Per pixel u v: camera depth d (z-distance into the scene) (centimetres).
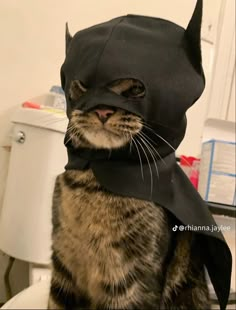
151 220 62
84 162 66
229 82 150
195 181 123
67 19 123
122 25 62
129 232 62
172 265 68
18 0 117
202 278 75
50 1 120
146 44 60
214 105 148
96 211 64
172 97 61
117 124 60
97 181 65
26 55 118
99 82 58
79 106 61
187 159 126
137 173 63
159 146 64
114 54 58
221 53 147
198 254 71
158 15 136
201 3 61
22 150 104
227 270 70
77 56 63
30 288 83
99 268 66
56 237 70
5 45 116
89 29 65
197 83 64
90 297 71
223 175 116
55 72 122
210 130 145
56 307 72
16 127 106
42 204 103
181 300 70
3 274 119
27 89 119
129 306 65
